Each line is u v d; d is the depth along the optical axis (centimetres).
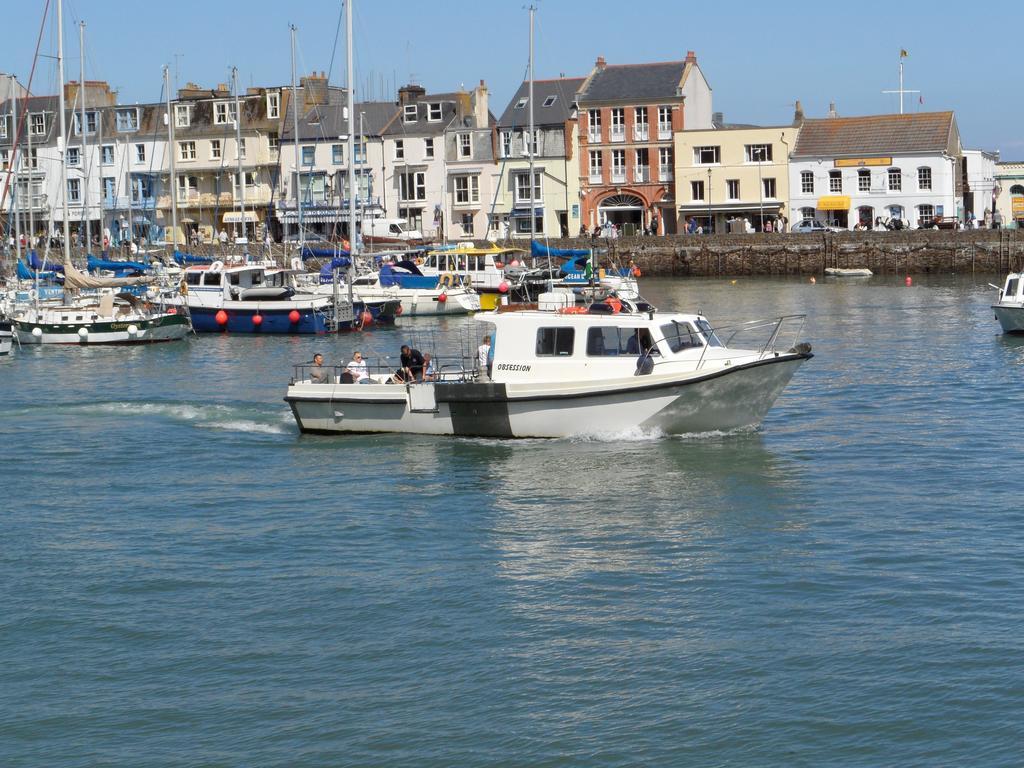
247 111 11056
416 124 10738
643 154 10394
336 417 3144
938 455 2883
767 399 3005
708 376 2877
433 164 10688
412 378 3145
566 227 10544
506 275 7369
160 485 2762
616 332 2973
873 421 3312
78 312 5578
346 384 3109
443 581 2089
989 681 1669
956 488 2588
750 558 2162
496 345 3044
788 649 1788
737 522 2370
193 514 2523
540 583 2070
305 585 2089
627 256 9612
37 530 2438
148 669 1788
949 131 9988
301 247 7788
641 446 2927
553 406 2959
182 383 4350
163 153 11162
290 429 3309
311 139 10812
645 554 2198
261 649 1842
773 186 10138
